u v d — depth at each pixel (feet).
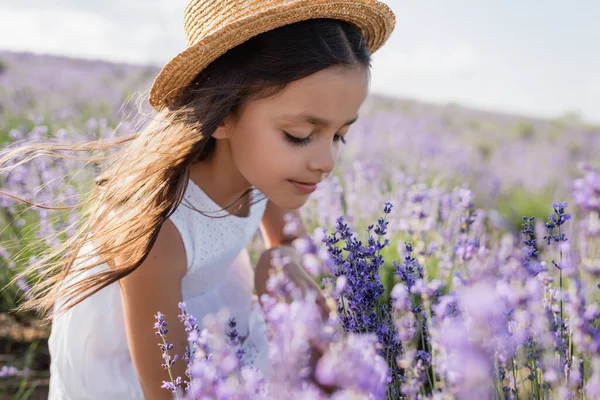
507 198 18.62
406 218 9.60
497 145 30.22
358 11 5.40
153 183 5.49
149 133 5.74
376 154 19.40
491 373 3.73
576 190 4.06
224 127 5.49
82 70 34.35
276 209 7.50
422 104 46.06
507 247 5.01
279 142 5.16
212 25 5.46
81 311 6.25
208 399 3.76
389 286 8.38
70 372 6.31
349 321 4.70
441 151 22.79
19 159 10.61
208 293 7.09
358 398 3.16
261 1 5.21
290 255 6.81
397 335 4.74
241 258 7.82
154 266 5.73
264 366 6.54
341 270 4.91
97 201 6.00
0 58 33.99
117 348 6.29
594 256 4.81
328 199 10.78
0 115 20.53
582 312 3.65
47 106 23.29
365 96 5.27
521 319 3.80
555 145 31.32
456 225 8.82
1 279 9.93
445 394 3.76
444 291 7.05
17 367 8.71
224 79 5.28
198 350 4.21
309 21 5.15
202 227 6.41
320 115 5.03
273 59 4.97
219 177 6.29
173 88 5.65
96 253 5.56
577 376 3.79
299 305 3.65
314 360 5.64
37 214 10.50
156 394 5.85
